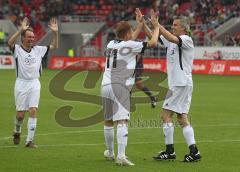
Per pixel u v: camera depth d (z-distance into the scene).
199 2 120.25
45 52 30.09
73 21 123.12
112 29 118.56
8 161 25.55
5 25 123.19
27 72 29.52
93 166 24.56
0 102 52.44
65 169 23.92
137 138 32.69
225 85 75.69
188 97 25.73
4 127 37.00
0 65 111.31
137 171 23.56
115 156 26.92
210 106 51.25
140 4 124.88
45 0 130.50
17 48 29.58
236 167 24.53
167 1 123.62
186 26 25.38
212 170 23.88
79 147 29.59
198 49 104.88
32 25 123.69
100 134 34.22
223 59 101.56
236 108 49.69
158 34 24.55
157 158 25.97
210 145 30.52
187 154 26.80
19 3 131.38
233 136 33.81
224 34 112.44
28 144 29.38
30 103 29.48
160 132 35.09
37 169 23.88
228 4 117.62
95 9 127.94
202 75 97.19
